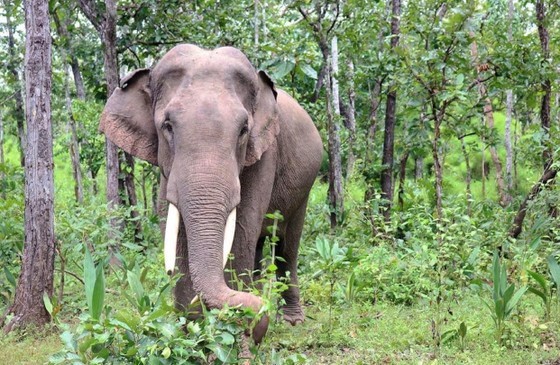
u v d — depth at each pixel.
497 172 15.80
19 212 8.77
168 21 11.28
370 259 8.04
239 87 5.36
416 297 7.66
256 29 12.38
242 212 5.77
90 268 5.15
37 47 6.96
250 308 4.43
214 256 4.74
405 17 10.01
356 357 5.99
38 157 7.05
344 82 12.93
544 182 10.10
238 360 4.71
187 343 4.36
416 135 11.14
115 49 10.12
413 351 6.01
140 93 5.63
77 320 7.34
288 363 4.96
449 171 20.81
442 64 9.30
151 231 10.51
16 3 13.77
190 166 4.91
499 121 23.55
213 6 11.70
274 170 6.12
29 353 6.29
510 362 5.77
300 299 7.84
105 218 8.67
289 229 7.12
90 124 13.26
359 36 12.25
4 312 7.38
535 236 9.07
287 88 13.87
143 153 5.52
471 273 7.86
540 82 10.94
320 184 20.11
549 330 6.52
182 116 5.07
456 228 7.50
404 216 10.88
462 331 6.07
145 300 5.23
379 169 12.05
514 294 6.71
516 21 14.65
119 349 4.57
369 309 7.35
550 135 10.91
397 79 10.02
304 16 11.59
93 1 10.56
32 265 7.06
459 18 9.19
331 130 12.10
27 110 7.05
